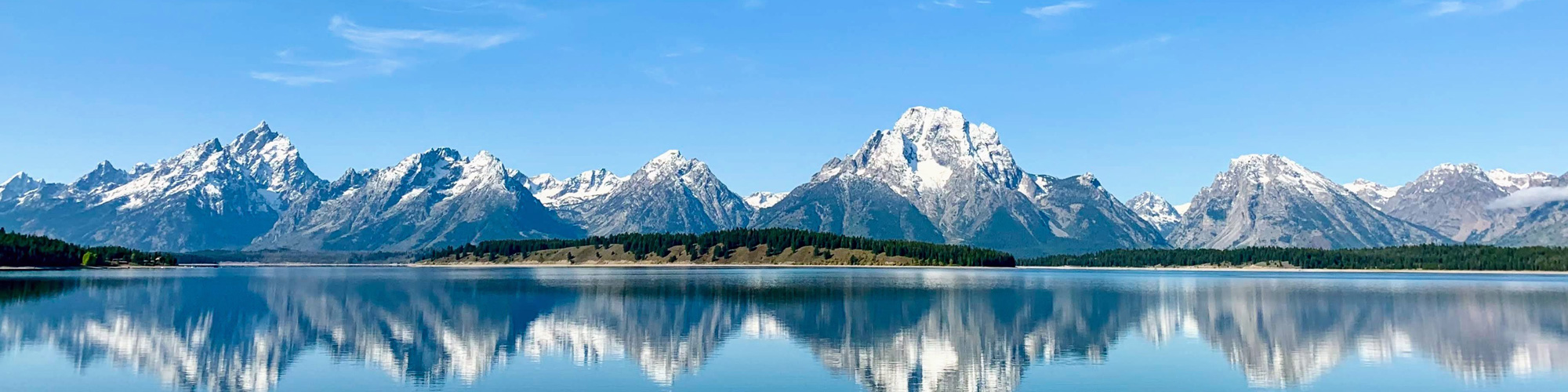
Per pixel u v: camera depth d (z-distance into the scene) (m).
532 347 127.62
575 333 144.38
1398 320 169.12
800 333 145.00
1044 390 99.06
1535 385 101.44
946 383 103.00
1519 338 140.50
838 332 147.50
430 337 139.00
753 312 180.88
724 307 192.38
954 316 174.50
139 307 190.25
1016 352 125.38
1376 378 105.62
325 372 107.50
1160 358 120.19
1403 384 102.00
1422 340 137.75
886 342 135.12
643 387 99.25
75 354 119.56
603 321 162.50
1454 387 100.50
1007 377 106.50
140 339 135.75
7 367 110.00
